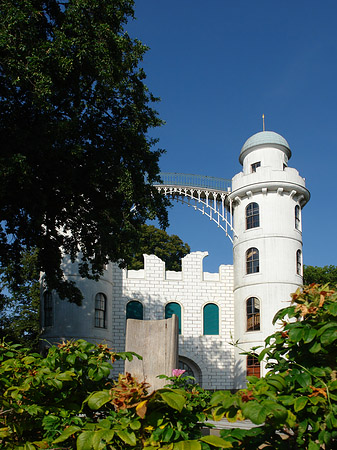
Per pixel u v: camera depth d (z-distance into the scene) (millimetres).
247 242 36344
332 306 3668
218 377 36656
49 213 19312
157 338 9547
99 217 19094
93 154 17812
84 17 16516
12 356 5176
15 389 4488
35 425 4660
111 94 18156
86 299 33000
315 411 3408
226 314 38000
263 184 36156
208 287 38375
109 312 35156
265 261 35188
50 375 4648
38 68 14953
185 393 3990
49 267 20609
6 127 16328
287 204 36438
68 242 21578
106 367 4938
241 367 34750
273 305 34156
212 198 39656
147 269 37875
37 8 17531
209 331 37656
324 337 3561
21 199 16875
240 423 15602
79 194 18828
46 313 33219
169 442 3742
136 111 18984
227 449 3725
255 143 37719
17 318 36094
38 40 16125
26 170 14516
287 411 3346
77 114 17094
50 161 16906
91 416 5152
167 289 37812
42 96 15039
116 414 4184
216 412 3582
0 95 16359
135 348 9656
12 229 19062
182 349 36844
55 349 5195
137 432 3906
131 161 18984
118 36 17219
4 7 15180
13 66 14742
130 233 19172
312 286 4156
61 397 4887
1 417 4453
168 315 37500
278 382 3666
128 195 17531
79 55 15789
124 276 37344
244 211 37250
